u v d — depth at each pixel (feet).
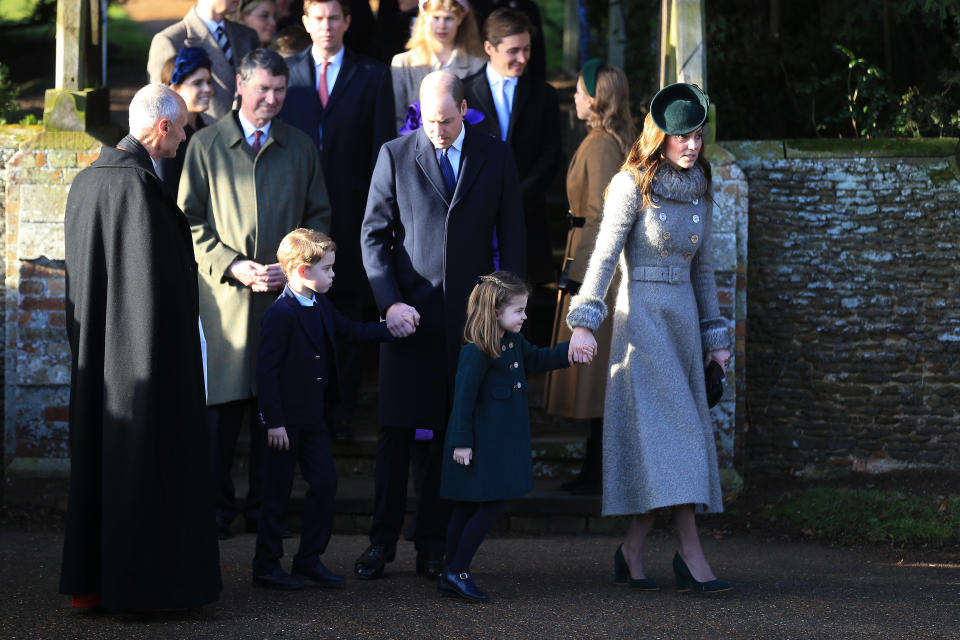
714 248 47.09
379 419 36.14
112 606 29.30
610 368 35.06
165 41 48.67
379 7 63.41
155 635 28.40
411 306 35.29
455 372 35.29
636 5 67.51
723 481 46.91
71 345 30.99
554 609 31.63
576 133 70.38
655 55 66.23
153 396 29.81
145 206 30.30
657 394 33.94
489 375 33.09
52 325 47.24
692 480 33.27
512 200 36.78
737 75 59.72
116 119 73.97
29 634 28.40
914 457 49.78
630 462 34.14
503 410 32.94
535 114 47.70
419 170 36.04
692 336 34.58
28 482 47.01
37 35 89.61
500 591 33.96
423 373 35.53
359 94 47.29
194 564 30.07
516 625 29.86
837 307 49.75
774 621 30.45
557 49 113.60
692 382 34.76
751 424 49.98
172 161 43.24
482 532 32.73
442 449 36.01
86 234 30.53
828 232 49.62
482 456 32.58
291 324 34.09
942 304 49.42
